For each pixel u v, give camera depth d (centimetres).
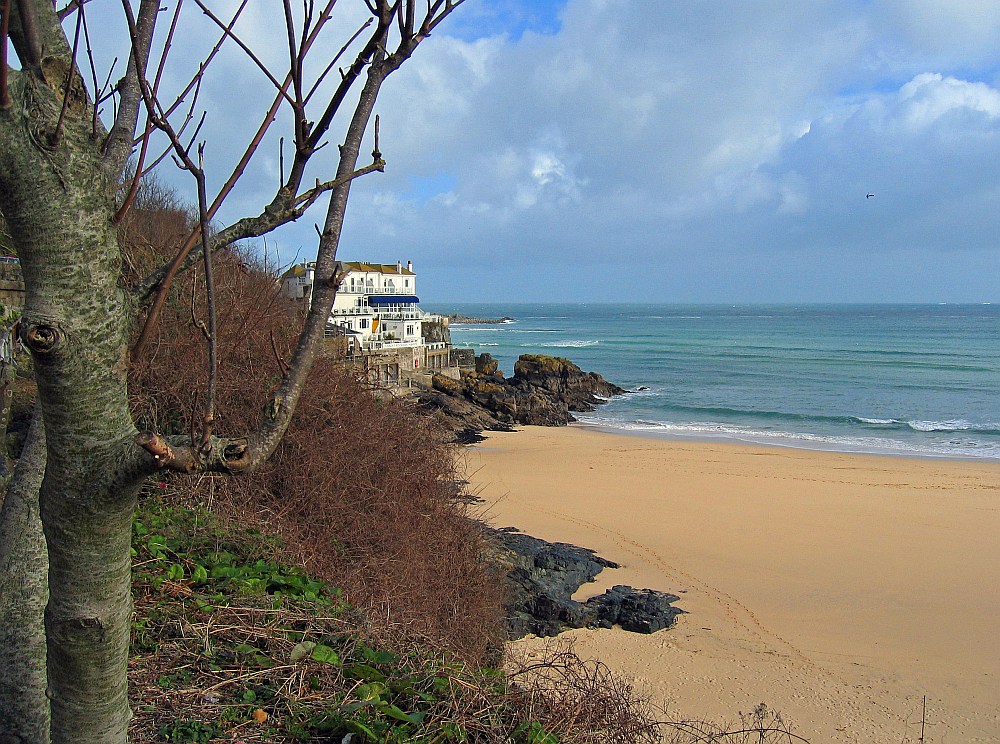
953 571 1788
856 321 18750
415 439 1220
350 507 1007
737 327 16338
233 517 910
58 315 226
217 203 248
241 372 1102
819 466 3103
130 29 217
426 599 945
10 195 219
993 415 4750
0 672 371
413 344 4828
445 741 512
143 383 1032
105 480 240
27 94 218
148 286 258
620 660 1285
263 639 619
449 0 298
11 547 378
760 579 1712
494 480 2661
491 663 934
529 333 14712
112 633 261
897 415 4791
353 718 511
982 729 1109
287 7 250
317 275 283
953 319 19638
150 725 489
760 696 1182
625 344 11188
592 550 1869
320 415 1109
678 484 2675
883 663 1312
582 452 3400
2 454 667
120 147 288
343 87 273
